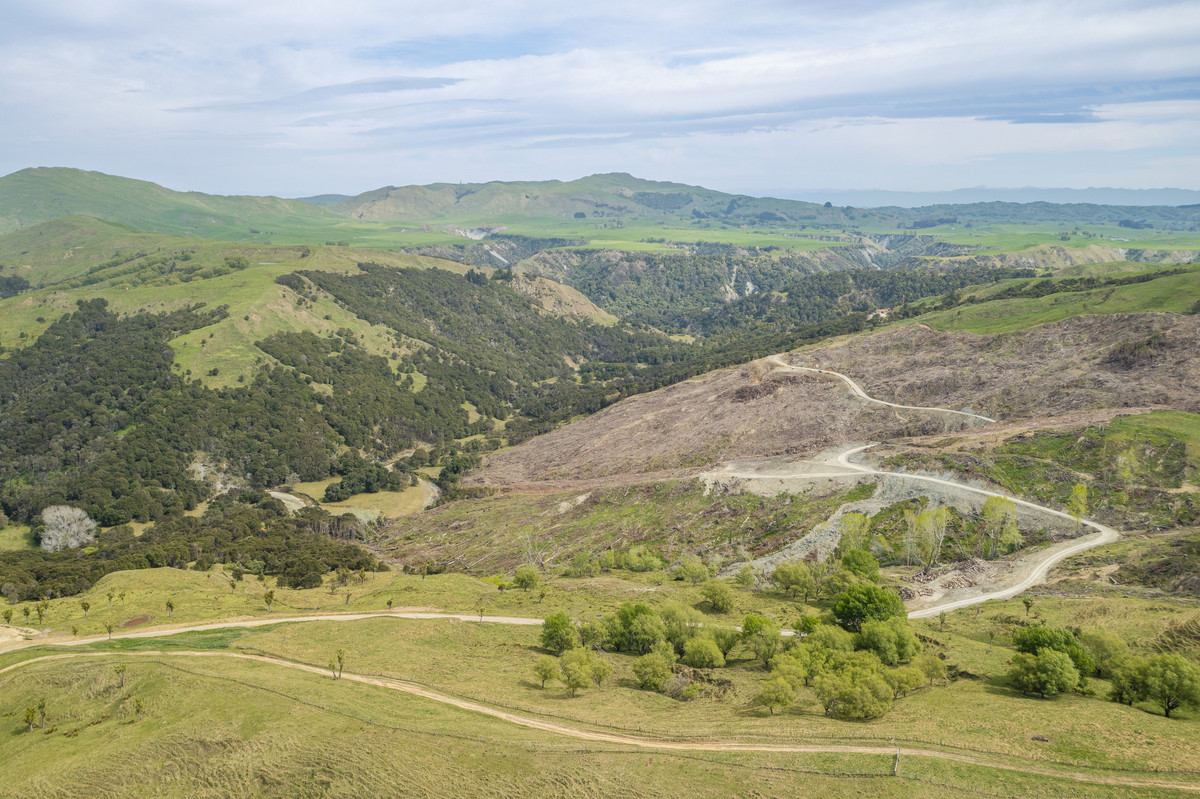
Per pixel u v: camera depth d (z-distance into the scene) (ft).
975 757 171.83
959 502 407.44
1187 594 279.90
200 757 196.13
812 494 465.88
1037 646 224.33
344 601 358.84
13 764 201.98
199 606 332.80
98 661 249.55
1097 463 404.98
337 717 209.97
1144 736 173.47
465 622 312.91
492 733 199.82
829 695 205.98
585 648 265.95
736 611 320.29
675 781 173.99
